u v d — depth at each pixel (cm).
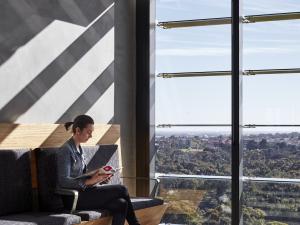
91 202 418
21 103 431
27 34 438
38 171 420
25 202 402
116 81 557
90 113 516
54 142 456
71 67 490
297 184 527
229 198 546
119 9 565
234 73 538
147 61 578
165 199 573
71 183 400
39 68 451
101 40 533
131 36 583
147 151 576
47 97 459
